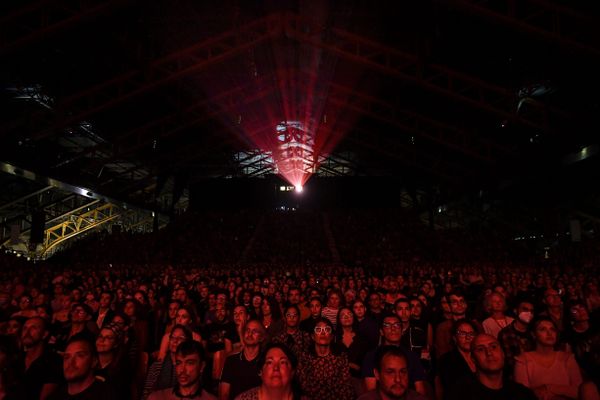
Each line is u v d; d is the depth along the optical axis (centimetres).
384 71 2619
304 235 3981
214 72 3206
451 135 3528
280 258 3422
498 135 3322
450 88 2622
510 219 4231
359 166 4909
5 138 2652
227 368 479
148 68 2656
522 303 587
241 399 368
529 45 2248
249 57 3106
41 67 2519
